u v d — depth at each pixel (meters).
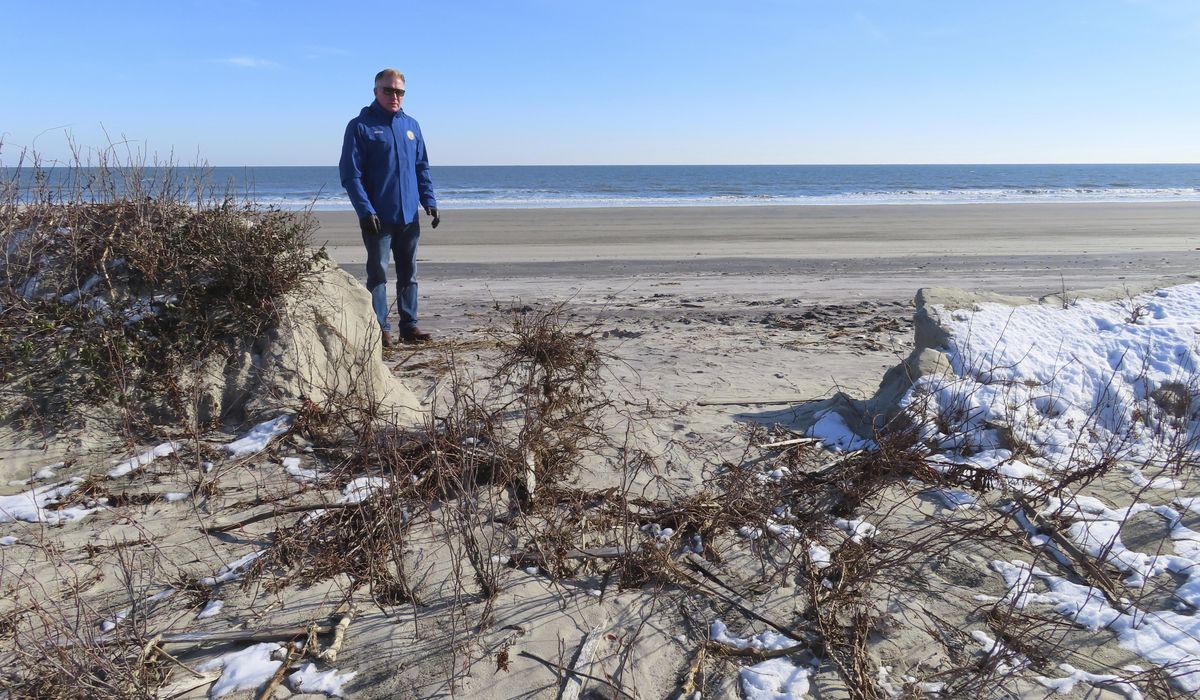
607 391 6.10
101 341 4.55
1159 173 114.56
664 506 4.02
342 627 3.01
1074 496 4.12
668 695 2.71
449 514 3.62
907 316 9.65
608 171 137.00
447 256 16.03
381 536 3.55
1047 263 14.82
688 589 3.34
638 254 16.52
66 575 3.36
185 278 4.84
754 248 17.64
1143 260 15.20
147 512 3.93
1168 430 4.82
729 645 2.97
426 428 4.41
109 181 5.21
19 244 4.89
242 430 4.75
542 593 3.29
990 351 5.30
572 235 20.58
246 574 3.35
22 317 4.58
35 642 2.62
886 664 2.87
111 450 4.42
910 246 18.03
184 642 2.91
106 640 2.89
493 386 5.39
